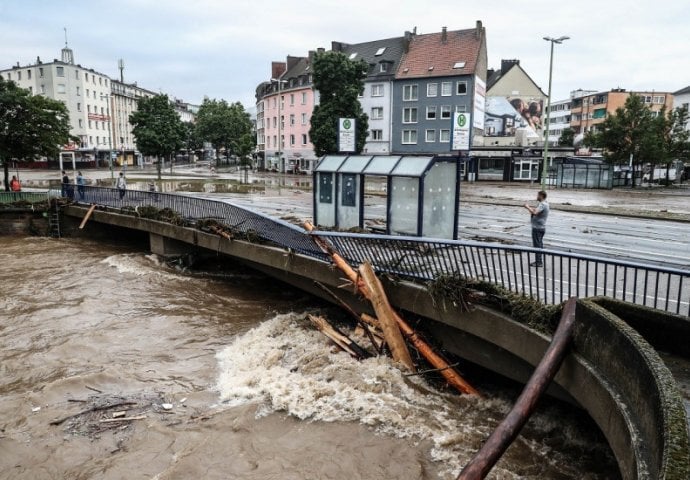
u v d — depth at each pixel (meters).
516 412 5.77
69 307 14.68
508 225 20.44
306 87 69.31
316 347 11.24
